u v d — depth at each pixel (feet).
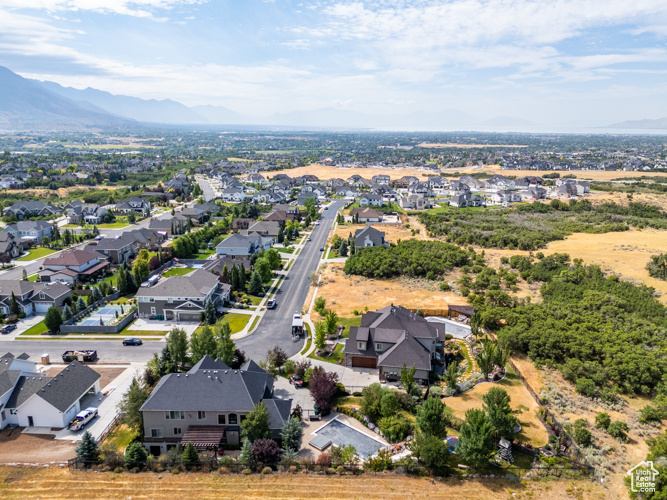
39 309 274.36
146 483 133.39
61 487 131.44
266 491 130.62
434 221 524.11
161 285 266.16
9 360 179.32
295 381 193.47
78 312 262.88
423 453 138.41
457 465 143.02
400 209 633.61
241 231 463.01
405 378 180.96
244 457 139.64
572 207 604.90
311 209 574.97
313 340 238.48
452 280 332.19
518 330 226.79
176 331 201.67
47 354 209.05
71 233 464.65
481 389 189.57
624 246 401.29
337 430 161.99
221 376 160.04
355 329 216.13
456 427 160.86
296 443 149.59
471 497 129.59
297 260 391.45
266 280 326.03
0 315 259.80
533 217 556.10
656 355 200.64
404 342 203.72
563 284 299.99
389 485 133.80
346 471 138.82
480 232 470.80
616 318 247.70
